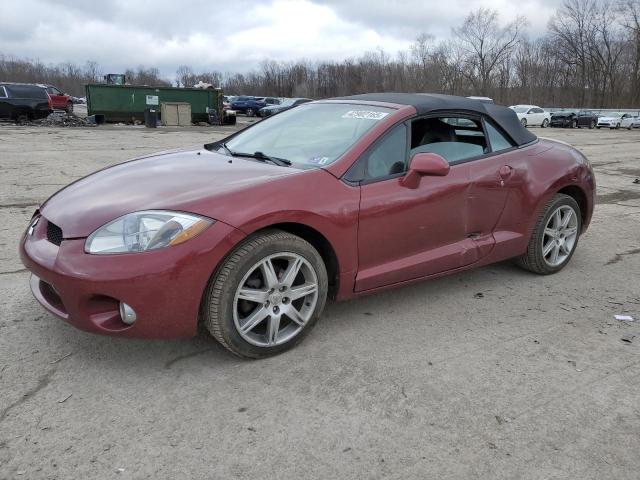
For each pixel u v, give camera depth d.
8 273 4.29
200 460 2.29
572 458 2.38
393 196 3.41
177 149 4.34
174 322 2.78
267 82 94.81
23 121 24.72
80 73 107.31
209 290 2.87
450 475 2.25
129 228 2.75
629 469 2.32
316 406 2.68
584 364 3.17
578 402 2.79
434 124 3.83
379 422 2.57
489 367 3.10
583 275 4.70
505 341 3.42
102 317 2.76
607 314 3.87
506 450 2.41
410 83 70.56
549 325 3.67
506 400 2.78
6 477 2.15
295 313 3.14
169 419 2.54
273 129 4.16
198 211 2.81
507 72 69.38
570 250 4.74
